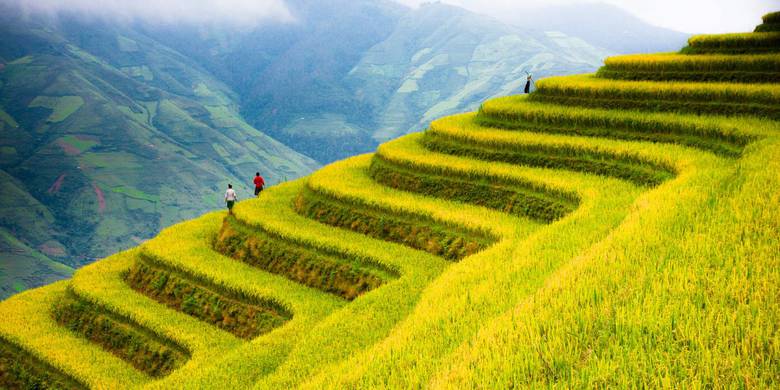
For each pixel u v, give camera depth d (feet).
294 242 81.87
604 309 31.58
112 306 81.10
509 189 81.35
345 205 89.25
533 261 48.83
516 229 69.15
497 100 122.01
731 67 107.34
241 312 73.15
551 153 89.81
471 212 78.07
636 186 75.36
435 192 89.30
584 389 24.95
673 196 54.60
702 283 33.27
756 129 79.71
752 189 51.21
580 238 52.34
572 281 37.42
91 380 68.90
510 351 29.40
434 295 46.78
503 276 46.80
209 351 66.80
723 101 94.68
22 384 75.10
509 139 94.53
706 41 123.44
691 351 25.79
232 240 90.43
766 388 22.50
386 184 97.19
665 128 89.51
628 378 24.63
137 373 71.56
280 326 67.87
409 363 33.55
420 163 93.97
